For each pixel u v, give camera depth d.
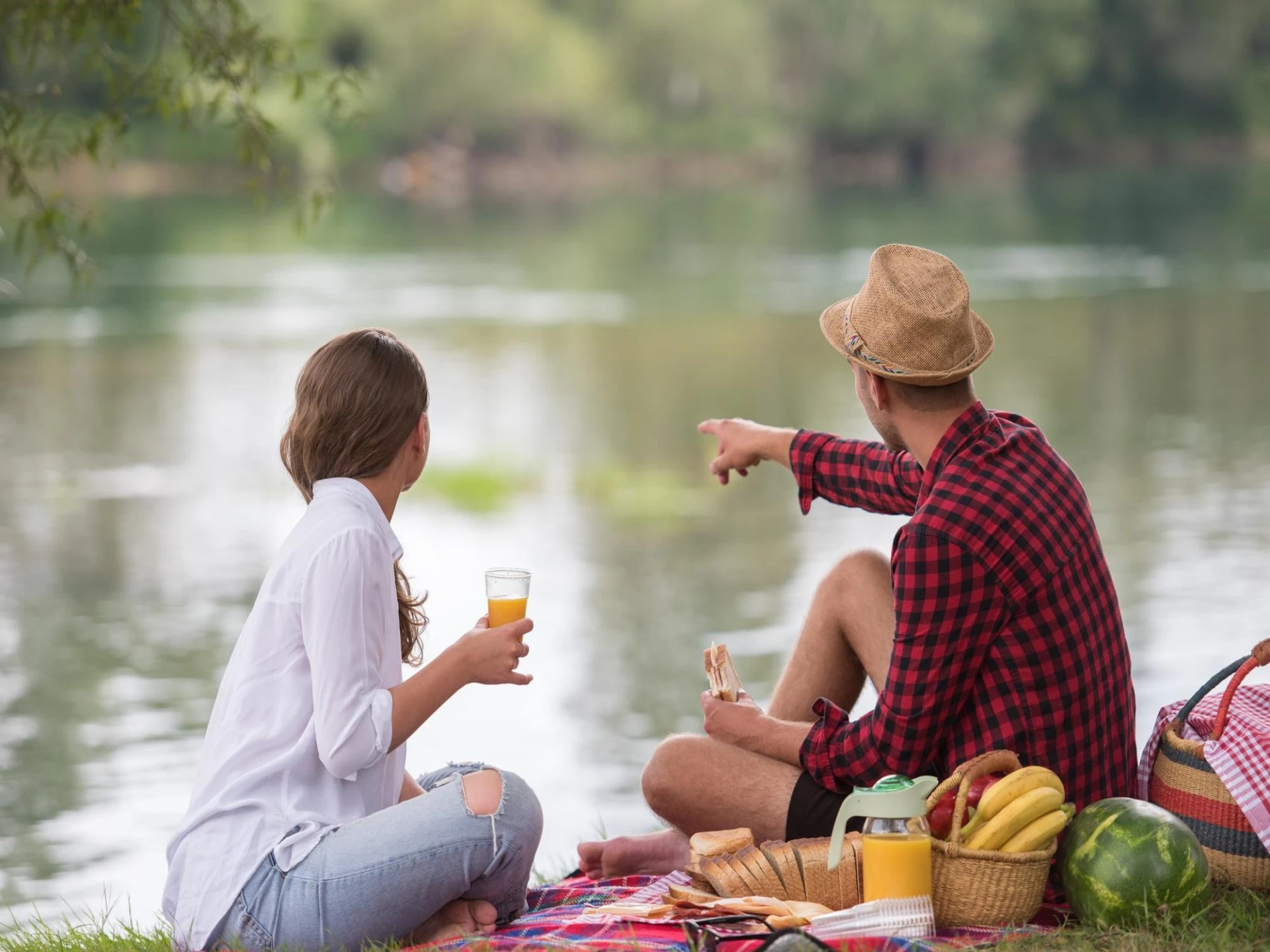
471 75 101.94
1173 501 18.00
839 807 4.16
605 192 101.62
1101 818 3.96
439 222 77.31
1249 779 4.08
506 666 3.94
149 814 10.10
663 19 108.56
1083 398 26.44
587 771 10.87
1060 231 63.00
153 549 18.09
